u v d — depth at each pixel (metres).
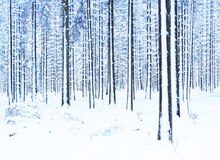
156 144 13.27
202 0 53.06
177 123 19.52
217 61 70.38
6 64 53.50
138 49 54.38
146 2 43.19
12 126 18.42
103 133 15.89
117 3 47.12
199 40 57.00
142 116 24.44
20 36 43.94
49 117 20.50
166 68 14.15
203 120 22.64
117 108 32.03
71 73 50.28
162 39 14.34
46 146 13.30
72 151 12.27
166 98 14.04
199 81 68.56
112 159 10.94
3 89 83.00
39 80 63.25
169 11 14.52
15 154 11.89
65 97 28.33
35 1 41.81
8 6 43.44
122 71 63.25
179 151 12.02
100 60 46.28
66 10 28.61
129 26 28.69
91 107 33.66
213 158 10.77
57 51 57.78
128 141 14.12
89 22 33.31
